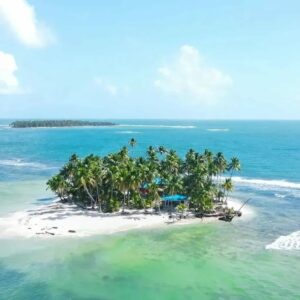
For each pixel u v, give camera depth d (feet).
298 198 370.73
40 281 187.42
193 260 214.48
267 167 570.87
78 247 230.89
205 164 350.84
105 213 303.89
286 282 187.73
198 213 301.43
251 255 221.46
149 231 263.29
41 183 444.55
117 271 199.62
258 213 314.96
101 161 345.31
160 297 174.09
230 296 174.81
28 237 245.65
